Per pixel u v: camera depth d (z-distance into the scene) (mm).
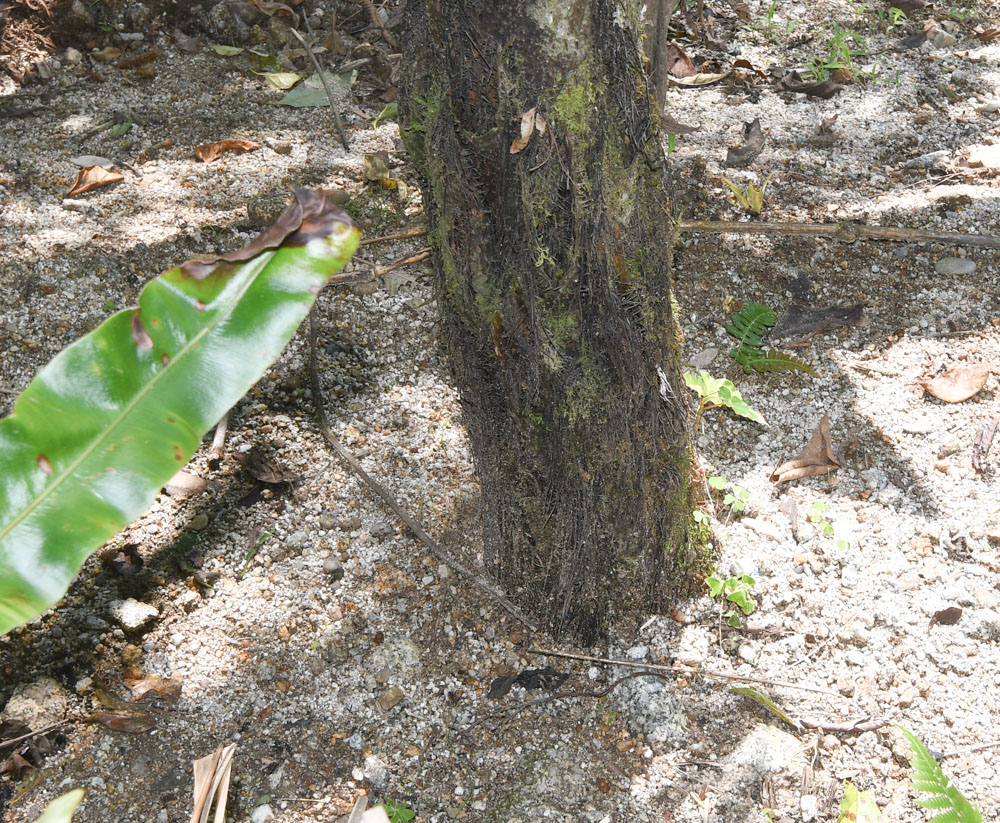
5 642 2504
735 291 3373
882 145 3945
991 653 2424
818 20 4723
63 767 2326
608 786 2244
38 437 1398
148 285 1391
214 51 4457
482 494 2400
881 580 2574
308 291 1377
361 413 3078
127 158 3877
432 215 1997
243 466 2924
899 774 2225
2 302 3293
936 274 3398
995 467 2834
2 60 4305
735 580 2518
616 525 2271
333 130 4020
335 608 2613
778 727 2318
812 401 3070
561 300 1935
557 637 2518
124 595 2621
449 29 1723
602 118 1777
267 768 2312
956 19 4703
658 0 3078
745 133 3967
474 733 2365
